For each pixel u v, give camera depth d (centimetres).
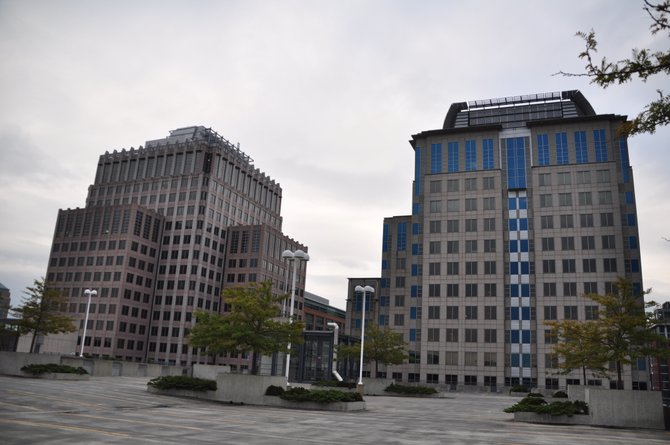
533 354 7569
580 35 976
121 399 2511
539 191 8012
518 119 9169
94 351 11406
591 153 8006
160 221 12812
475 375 7694
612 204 7619
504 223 8144
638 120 980
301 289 14800
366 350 5372
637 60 942
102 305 11675
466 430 2014
